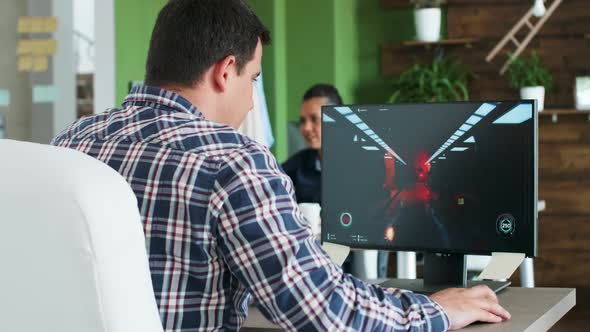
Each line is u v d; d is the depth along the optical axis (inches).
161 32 62.8
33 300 42.2
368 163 81.9
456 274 80.2
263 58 239.8
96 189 42.1
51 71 194.1
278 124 240.1
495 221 77.2
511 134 76.7
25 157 43.3
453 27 242.8
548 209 235.9
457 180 78.7
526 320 66.8
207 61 61.8
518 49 217.9
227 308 57.6
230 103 63.6
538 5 179.5
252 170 55.9
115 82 205.2
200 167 56.2
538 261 236.4
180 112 60.9
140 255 44.1
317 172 163.8
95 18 200.8
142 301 43.9
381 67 248.4
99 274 41.4
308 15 242.4
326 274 56.1
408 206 80.4
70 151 44.8
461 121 78.4
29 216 41.7
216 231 55.5
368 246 82.0
